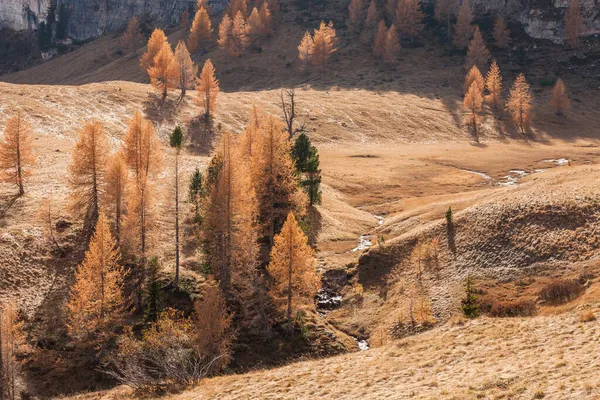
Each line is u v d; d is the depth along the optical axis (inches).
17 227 2210.9
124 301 1804.9
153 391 1432.1
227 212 1979.6
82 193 2342.5
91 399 1478.8
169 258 2217.0
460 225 2199.8
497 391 892.0
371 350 1427.2
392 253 2212.1
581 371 887.1
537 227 1973.4
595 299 1342.3
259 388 1230.3
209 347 1630.2
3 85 4697.3
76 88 5017.2
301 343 1807.3
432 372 1096.2
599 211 1930.4
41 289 1951.3
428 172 4089.6
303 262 1833.2
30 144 2630.4
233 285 2046.0
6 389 1513.3
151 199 2084.2
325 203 3065.9
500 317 1450.5
